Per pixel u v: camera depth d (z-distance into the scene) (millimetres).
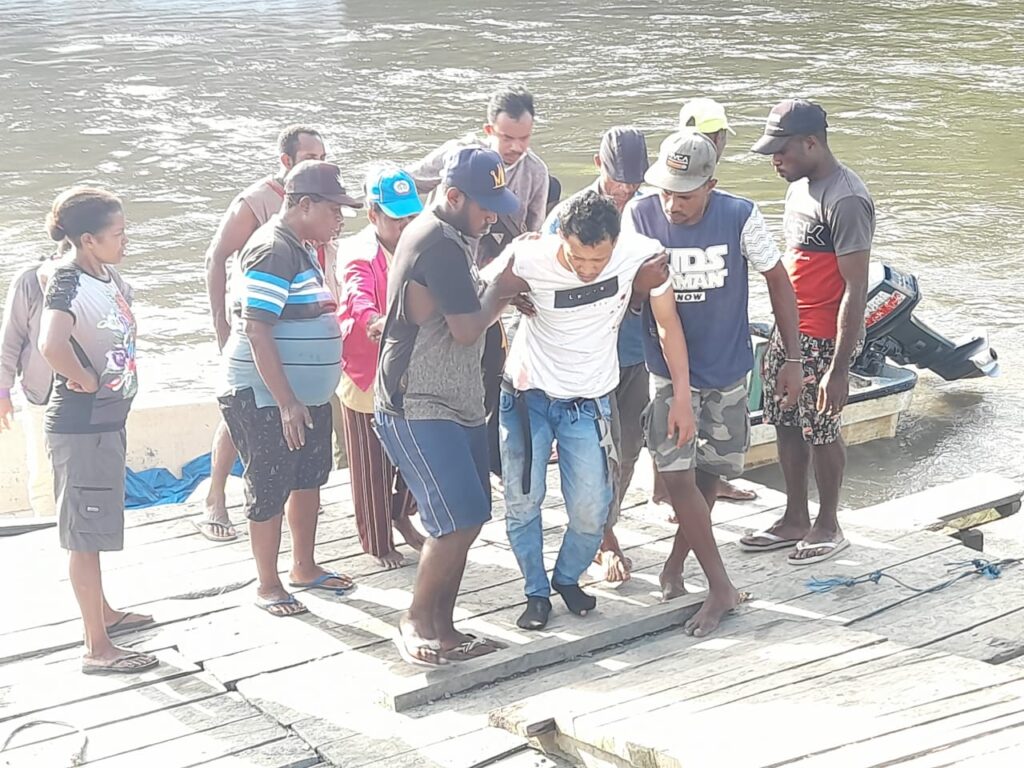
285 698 4535
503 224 5906
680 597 5164
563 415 4754
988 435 9078
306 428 5062
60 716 4461
